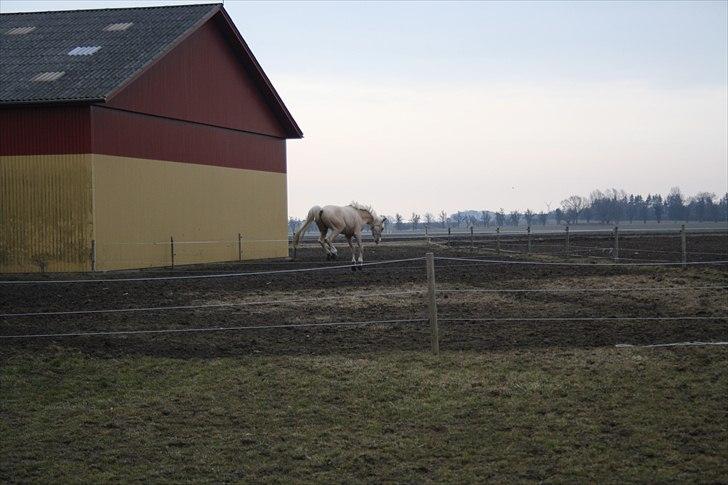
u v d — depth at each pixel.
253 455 8.68
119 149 25.78
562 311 15.37
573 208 148.88
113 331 13.92
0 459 8.58
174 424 9.59
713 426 9.02
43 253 24.88
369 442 8.98
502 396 10.17
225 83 31.55
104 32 28.97
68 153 24.64
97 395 10.55
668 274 21.25
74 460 8.58
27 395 10.57
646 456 8.38
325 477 8.10
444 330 13.65
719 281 19.34
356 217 25.95
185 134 29.19
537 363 11.30
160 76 27.67
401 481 7.98
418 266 25.94
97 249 24.77
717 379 10.41
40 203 24.86
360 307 16.30
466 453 8.62
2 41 29.11
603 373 10.81
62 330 14.04
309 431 9.30
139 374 11.29
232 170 32.09
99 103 24.12
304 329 13.95
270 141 34.97
